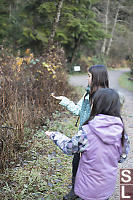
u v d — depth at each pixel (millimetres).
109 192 1688
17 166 3141
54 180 2861
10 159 3158
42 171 3062
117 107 1682
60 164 3271
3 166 2971
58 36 15828
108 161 1641
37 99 5113
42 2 13438
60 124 4699
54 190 2662
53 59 6641
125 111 6934
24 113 3986
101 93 1689
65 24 15461
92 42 19375
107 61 29750
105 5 27375
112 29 30281
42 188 2664
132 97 9758
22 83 5047
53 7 12680
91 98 1992
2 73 4844
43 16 14016
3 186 2682
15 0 14297
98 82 1931
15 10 14469
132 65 21250
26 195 2555
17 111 3840
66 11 14688
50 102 5402
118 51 33969
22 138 3566
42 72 5734
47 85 5609
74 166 2291
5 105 4047
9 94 4152
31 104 4914
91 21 17609
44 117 4742
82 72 19766
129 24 30062
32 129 4117
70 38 17719
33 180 2781
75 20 15570
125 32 31641
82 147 1637
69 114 5664
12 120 3520
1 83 4375
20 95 4723
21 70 5457
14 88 4559
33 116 4504
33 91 5188
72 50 19438
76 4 16078
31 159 3342
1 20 14016
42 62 6047
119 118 1696
